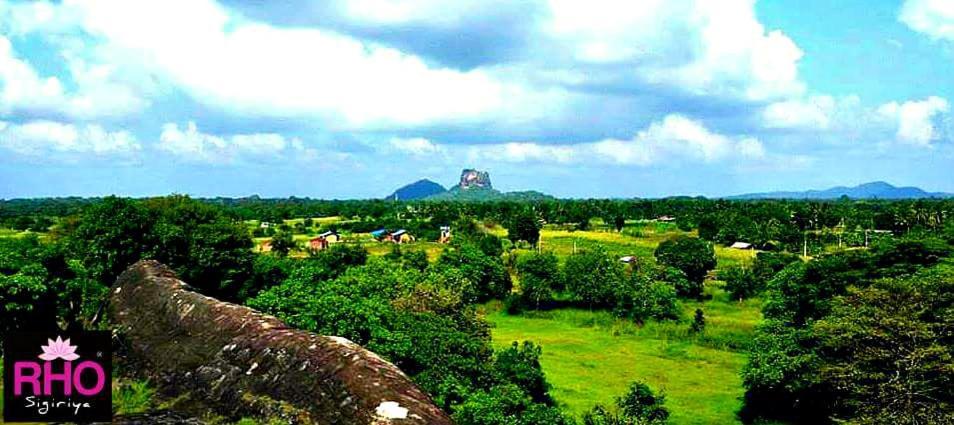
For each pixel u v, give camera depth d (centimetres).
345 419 938
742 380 3925
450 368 2586
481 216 15650
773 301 4234
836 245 10462
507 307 6456
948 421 2808
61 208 18250
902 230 11575
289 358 1107
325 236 11300
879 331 3038
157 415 1068
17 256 2441
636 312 5838
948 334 3053
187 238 4056
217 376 1162
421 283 3584
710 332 5250
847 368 3125
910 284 3228
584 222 15012
